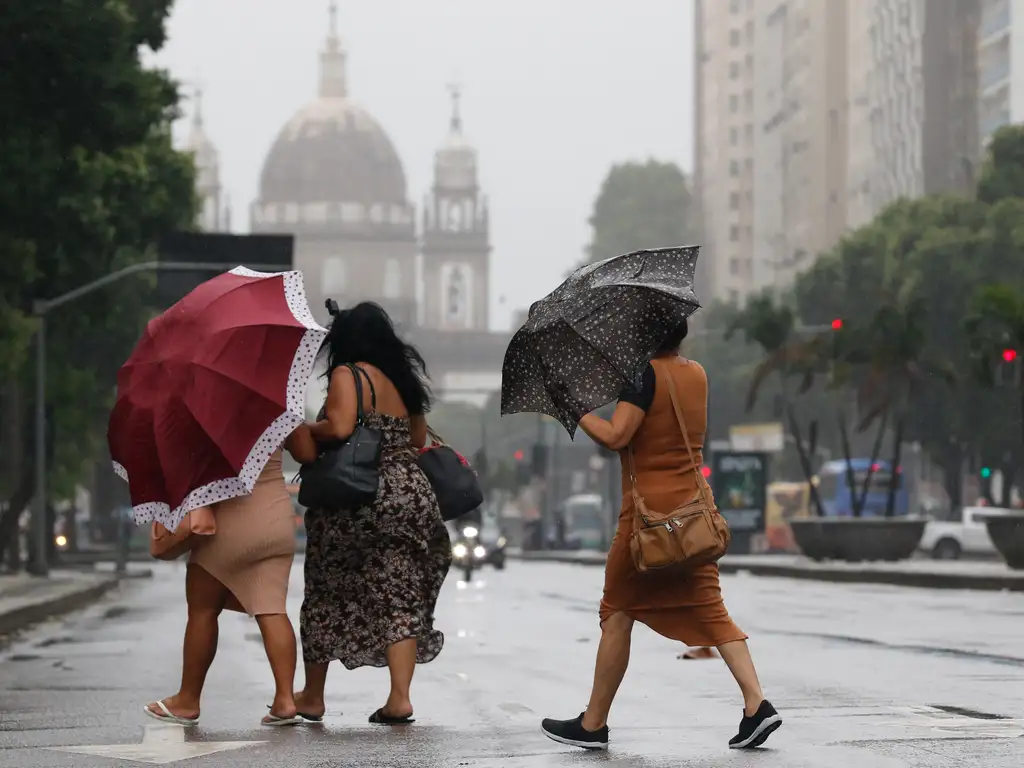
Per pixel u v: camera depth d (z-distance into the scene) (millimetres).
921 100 144875
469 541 56656
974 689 15672
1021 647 21328
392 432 12914
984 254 86375
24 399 62000
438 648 13477
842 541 56344
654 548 11086
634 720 13367
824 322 99688
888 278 94438
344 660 13016
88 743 12312
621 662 11508
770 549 95500
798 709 13930
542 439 125938
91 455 75750
